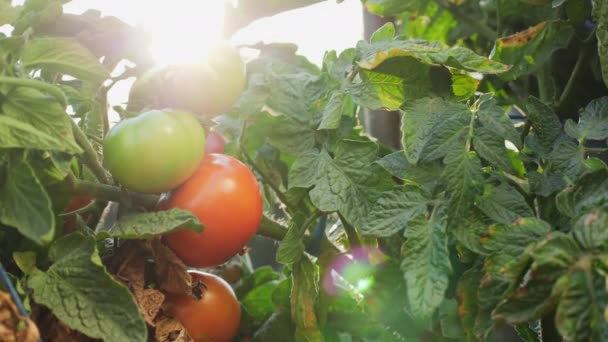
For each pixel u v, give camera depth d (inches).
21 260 15.5
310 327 19.3
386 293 20.1
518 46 21.5
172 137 16.3
